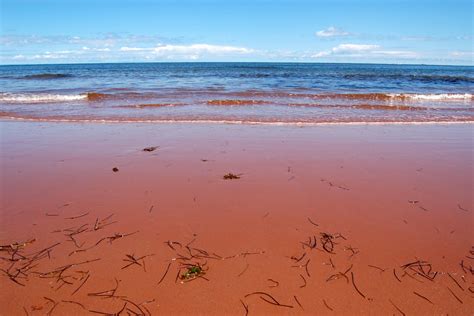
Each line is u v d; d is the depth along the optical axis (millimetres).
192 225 3787
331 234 3613
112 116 10805
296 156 6504
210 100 14164
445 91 19906
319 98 16109
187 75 34906
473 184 5105
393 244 3424
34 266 3033
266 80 27938
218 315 2521
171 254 3227
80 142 7559
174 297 2682
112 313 2521
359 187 4949
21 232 3613
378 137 8156
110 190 4797
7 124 9531
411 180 5254
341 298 2686
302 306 2607
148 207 4246
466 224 3848
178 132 8570
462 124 9875
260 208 4230
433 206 4320
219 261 3125
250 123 9781
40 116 10758
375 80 28156
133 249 3309
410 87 22625
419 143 7605
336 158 6398
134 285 2805
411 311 2557
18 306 2582
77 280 2859
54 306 2582
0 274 2924
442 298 2680
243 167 5844
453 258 3191
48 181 5145
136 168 5770
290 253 3256
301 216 4023
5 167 5824
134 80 28078
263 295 2713
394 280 2881
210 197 4562
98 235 3557
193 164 5996
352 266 3064
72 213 4066
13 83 24406
